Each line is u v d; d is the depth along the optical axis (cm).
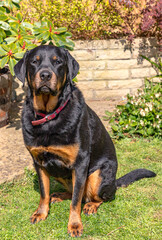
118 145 512
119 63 747
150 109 548
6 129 545
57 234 294
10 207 345
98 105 704
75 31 743
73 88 322
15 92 711
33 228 305
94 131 333
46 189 323
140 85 770
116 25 762
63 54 309
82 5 734
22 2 721
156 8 720
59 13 727
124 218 320
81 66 734
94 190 339
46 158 305
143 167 437
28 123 304
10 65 463
